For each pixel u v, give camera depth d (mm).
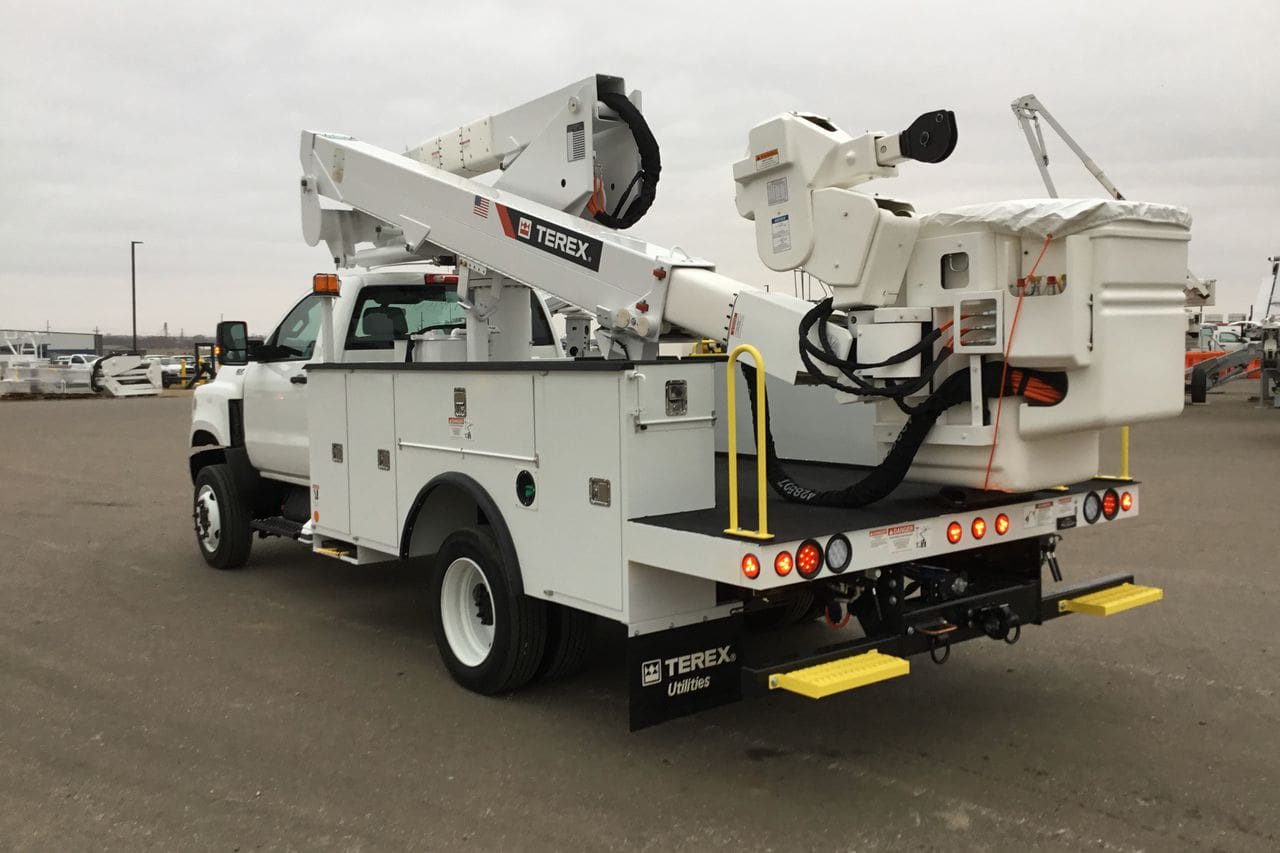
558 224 5465
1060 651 5922
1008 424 4078
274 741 4680
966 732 4723
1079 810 3900
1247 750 4457
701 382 4367
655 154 5598
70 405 30750
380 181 6461
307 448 7047
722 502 4727
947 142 3814
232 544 8141
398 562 8727
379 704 5168
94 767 4391
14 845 3695
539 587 4699
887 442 4398
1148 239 3986
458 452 5152
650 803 4012
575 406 4379
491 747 4590
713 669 4371
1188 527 9375
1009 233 3906
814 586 4484
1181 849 3590
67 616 6922
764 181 4449
